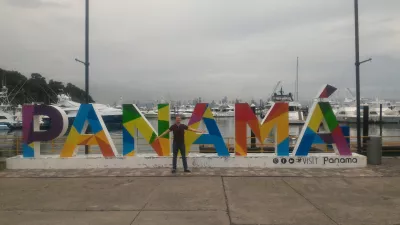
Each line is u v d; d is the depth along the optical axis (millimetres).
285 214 6500
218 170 11047
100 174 10531
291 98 67812
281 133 11805
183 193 8117
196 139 11797
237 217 6316
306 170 11047
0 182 9531
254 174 10359
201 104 11789
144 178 9914
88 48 12719
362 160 11555
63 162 11641
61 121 11750
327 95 11891
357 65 13047
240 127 11812
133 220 6176
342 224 5941
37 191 8461
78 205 7191
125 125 11820
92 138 11844
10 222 6102
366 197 7719
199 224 5930
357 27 12867
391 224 5938
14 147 21781
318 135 11742
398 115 63281
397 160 13070
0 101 72625
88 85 12703
